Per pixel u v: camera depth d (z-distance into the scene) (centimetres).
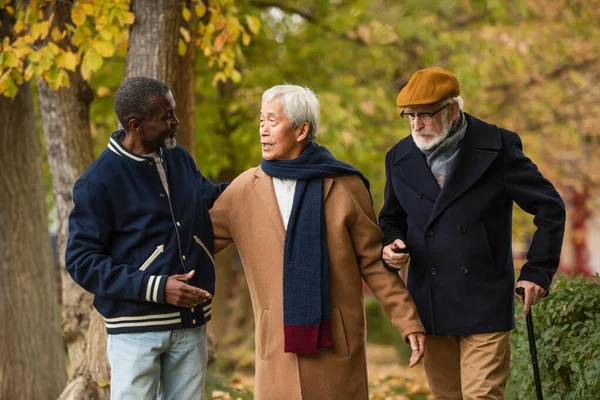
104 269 413
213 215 473
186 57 692
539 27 1264
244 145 1188
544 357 534
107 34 635
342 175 460
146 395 434
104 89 816
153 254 430
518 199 468
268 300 454
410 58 1320
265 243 453
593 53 1350
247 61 1170
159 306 429
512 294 473
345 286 454
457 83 466
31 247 822
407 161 486
